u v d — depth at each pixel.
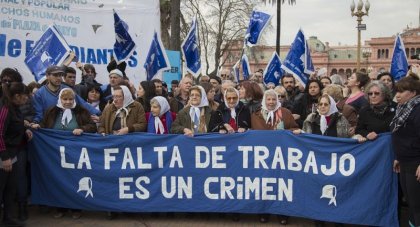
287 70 8.04
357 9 20.17
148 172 5.42
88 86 7.20
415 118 4.22
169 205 5.41
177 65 13.93
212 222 5.37
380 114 5.03
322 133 5.25
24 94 4.96
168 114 5.78
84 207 5.48
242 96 6.04
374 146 4.97
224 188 5.34
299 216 5.18
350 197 5.05
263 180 5.28
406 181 4.41
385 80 6.23
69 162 5.49
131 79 8.89
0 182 4.93
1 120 4.73
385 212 5.00
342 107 6.14
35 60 6.55
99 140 5.45
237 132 5.33
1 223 5.23
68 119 5.58
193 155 5.36
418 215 4.40
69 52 6.55
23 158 5.30
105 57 8.58
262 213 5.34
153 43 7.52
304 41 8.05
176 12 14.03
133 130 5.53
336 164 5.07
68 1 8.24
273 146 5.25
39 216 5.62
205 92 5.84
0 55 7.60
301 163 5.18
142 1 9.03
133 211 5.43
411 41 66.31
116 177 5.43
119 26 7.42
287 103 7.01
